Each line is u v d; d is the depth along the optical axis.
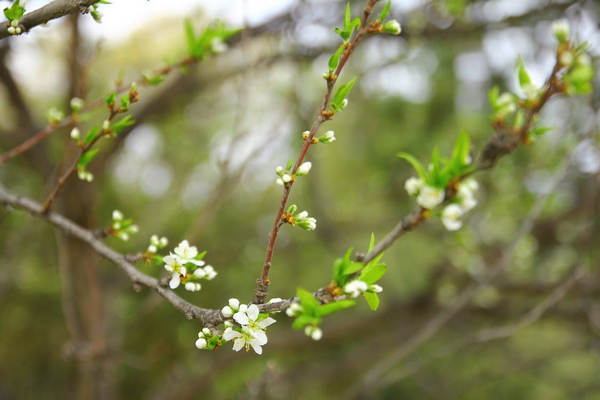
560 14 4.27
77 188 3.83
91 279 4.18
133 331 6.21
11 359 7.07
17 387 7.22
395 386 7.65
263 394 3.57
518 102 1.04
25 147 2.37
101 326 4.38
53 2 1.61
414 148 5.85
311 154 6.04
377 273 1.26
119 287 5.59
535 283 5.21
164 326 6.43
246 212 7.23
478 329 6.74
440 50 5.69
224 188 3.28
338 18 4.78
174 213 6.40
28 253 5.83
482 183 5.31
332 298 1.23
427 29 4.64
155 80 2.44
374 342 6.85
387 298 6.34
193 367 6.12
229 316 1.37
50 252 6.05
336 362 6.84
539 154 5.08
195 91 5.07
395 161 5.98
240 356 5.97
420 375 6.76
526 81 1.04
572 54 0.99
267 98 5.20
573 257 5.09
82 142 1.88
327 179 7.52
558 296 3.49
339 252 5.89
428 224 5.64
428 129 6.00
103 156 4.15
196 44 2.52
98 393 4.52
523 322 3.46
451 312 3.77
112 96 1.79
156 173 7.10
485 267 5.29
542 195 3.29
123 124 1.84
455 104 6.09
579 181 5.05
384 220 6.43
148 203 6.89
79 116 2.43
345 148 7.08
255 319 1.33
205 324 1.43
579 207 5.01
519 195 5.23
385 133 6.25
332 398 7.72
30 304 6.72
